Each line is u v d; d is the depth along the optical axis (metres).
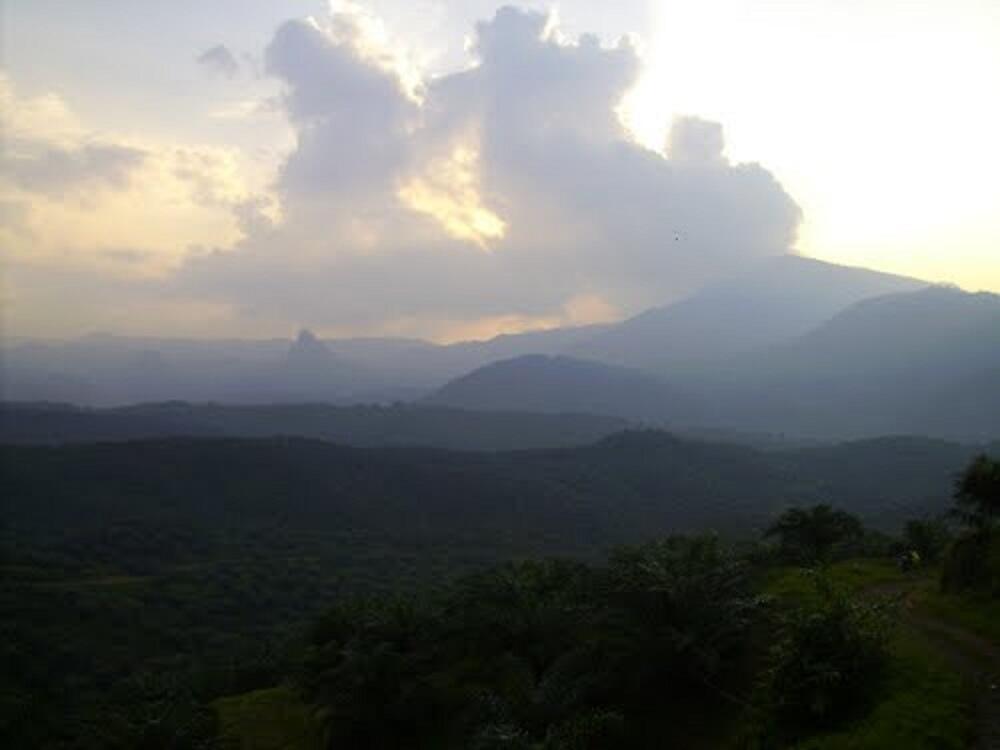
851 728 10.81
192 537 113.12
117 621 67.00
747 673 14.51
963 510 17.52
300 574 96.69
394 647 18.69
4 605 64.06
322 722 18.47
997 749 9.78
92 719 20.95
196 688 31.31
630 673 14.83
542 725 14.30
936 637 14.27
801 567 22.98
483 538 132.38
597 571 19.98
